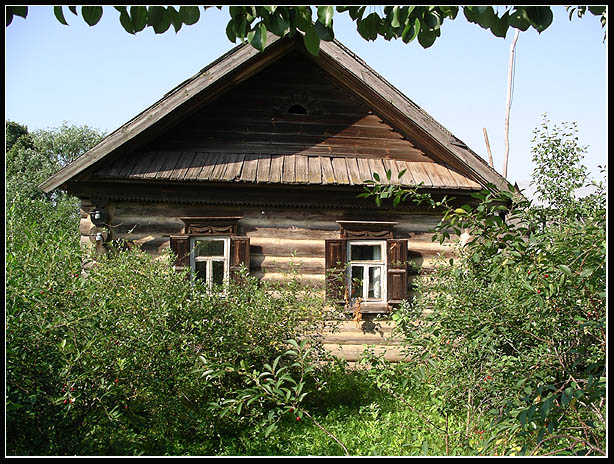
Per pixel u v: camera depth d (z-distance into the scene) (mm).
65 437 3936
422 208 9312
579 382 3371
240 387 5754
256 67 9578
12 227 5750
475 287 4504
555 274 3418
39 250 4938
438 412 4926
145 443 4797
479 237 3756
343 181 8789
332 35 3375
